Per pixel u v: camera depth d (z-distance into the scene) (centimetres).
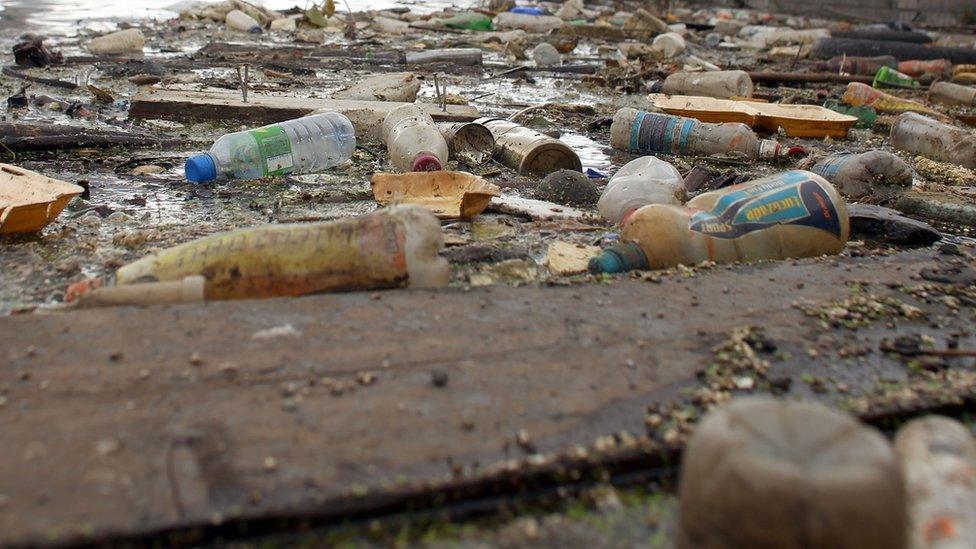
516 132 161
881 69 265
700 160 170
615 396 85
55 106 184
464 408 81
